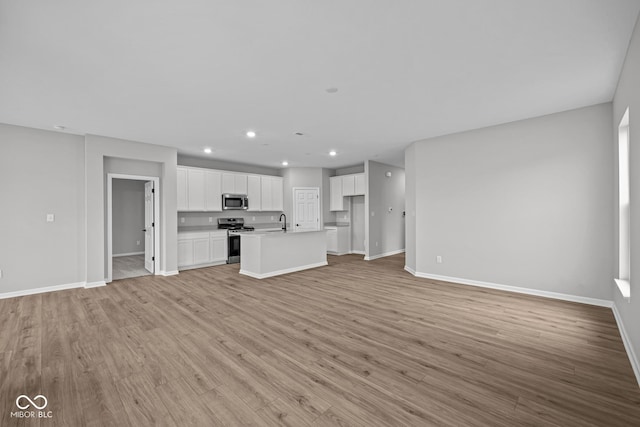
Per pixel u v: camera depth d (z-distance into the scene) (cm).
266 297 413
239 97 329
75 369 223
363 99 337
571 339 272
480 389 197
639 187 205
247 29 208
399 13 192
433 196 511
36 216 438
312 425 165
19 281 423
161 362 234
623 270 308
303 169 825
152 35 213
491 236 447
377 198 762
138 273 579
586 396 189
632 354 229
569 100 345
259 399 188
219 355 245
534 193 407
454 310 354
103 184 488
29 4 178
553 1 182
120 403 184
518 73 278
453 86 305
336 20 199
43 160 444
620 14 195
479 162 456
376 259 746
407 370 221
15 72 266
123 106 352
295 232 595
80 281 473
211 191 670
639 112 203
